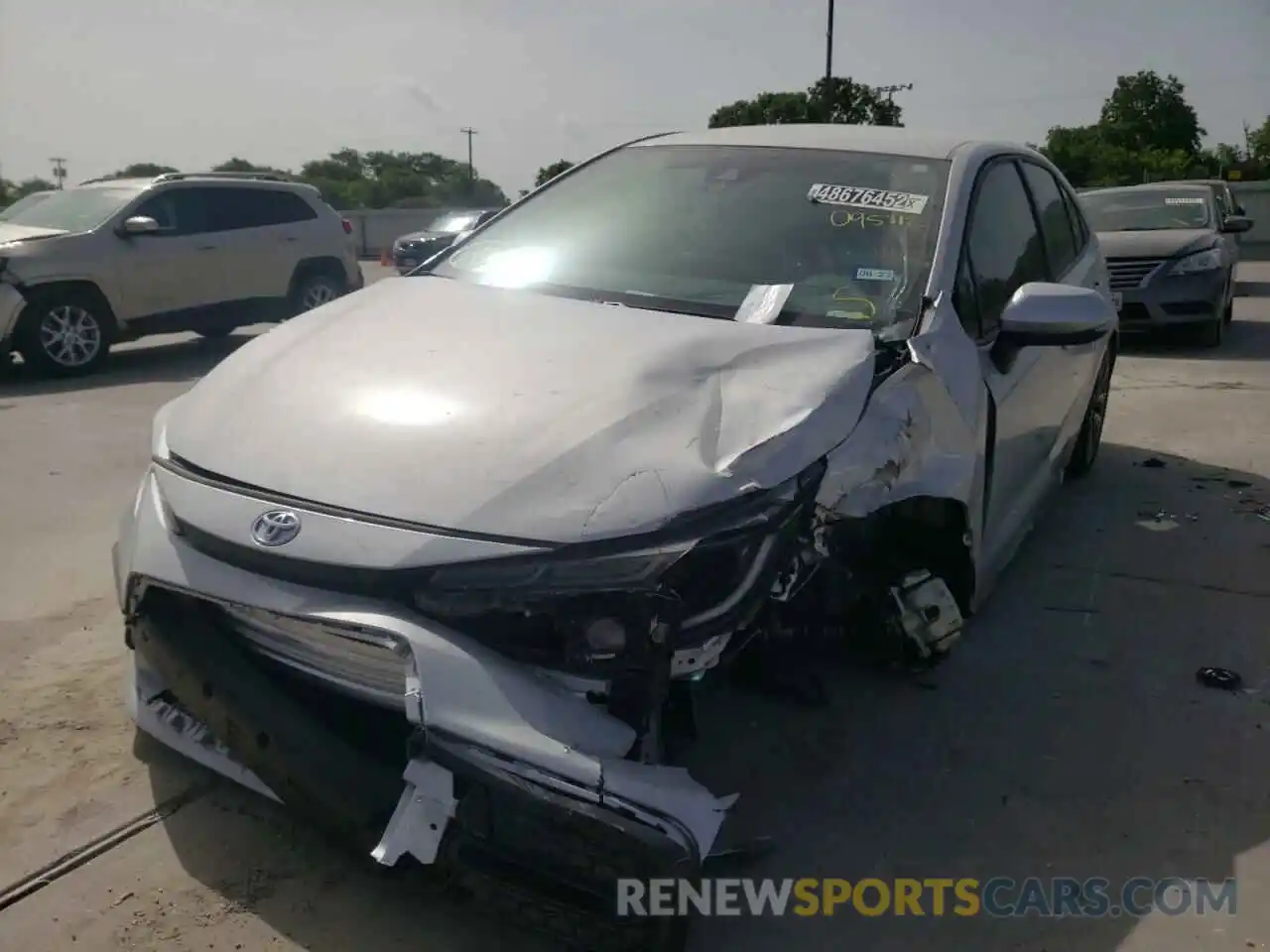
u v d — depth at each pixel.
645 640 2.15
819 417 2.54
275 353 2.92
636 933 2.06
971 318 3.42
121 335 10.09
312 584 2.23
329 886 2.61
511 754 2.07
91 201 10.41
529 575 2.14
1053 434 4.52
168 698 2.74
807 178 3.68
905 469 2.79
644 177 3.86
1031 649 3.93
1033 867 2.76
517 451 2.32
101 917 2.49
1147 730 3.39
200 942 2.43
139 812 2.86
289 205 11.62
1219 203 11.99
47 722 3.28
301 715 2.38
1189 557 4.83
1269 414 7.55
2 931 2.44
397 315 3.06
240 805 2.90
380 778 2.28
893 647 3.33
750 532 2.29
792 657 3.27
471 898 2.20
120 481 5.93
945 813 2.95
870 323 3.10
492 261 3.56
